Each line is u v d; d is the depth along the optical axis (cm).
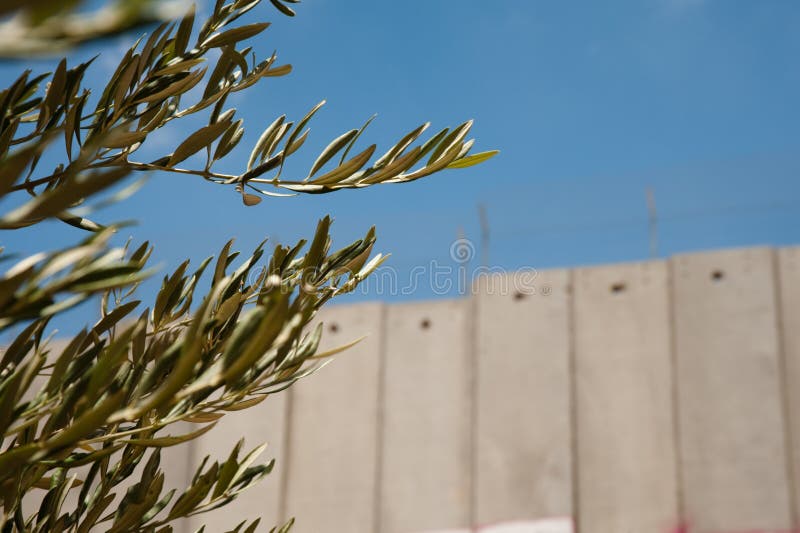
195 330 221
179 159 383
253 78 429
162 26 382
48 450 231
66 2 147
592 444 1997
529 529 1966
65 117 362
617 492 1952
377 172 408
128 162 382
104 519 378
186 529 2116
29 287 213
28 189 356
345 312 2233
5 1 146
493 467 2030
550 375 2055
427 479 2083
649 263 2052
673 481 1927
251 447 2162
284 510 2127
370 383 2173
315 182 410
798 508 1831
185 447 2144
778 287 1966
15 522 345
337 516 2098
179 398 230
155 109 398
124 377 338
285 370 360
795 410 1892
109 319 341
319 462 2144
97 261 223
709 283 1997
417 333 2180
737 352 1945
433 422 2119
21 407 306
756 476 1866
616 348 2036
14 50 149
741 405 1912
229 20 441
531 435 2028
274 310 220
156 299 396
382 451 2128
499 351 2095
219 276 350
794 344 1928
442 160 408
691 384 1956
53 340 1644
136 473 1720
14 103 356
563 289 2097
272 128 420
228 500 384
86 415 228
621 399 2003
